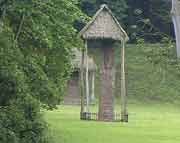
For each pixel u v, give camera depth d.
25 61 23.36
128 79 85.06
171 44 13.87
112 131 40.69
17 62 22.02
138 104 78.19
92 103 78.50
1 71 20.39
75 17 29.00
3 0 23.55
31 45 26.20
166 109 72.75
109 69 52.72
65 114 57.56
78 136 36.09
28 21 25.31
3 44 21.14
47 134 27.11
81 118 51.66
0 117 20.70
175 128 44.56
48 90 25.42
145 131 41.47
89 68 79.38
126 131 41.06
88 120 50.78
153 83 83.50
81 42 30.17
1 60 20.70
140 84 84.06
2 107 21.08
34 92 24.20
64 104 77.88
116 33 52.25
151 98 80.81
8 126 20.86
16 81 20.69
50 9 26.86
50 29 27.55
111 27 52.22
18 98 21.09
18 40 25.39
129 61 86.94
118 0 81.12
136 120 53.19
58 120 49.12
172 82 82.94
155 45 14.50
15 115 21.06
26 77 22.81
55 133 36.16
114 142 33.97
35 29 25.53
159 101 79.81
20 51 23.62
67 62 30.41
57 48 28.91
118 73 85.62
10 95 20.75
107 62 52.91
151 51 14.14
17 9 23.84
